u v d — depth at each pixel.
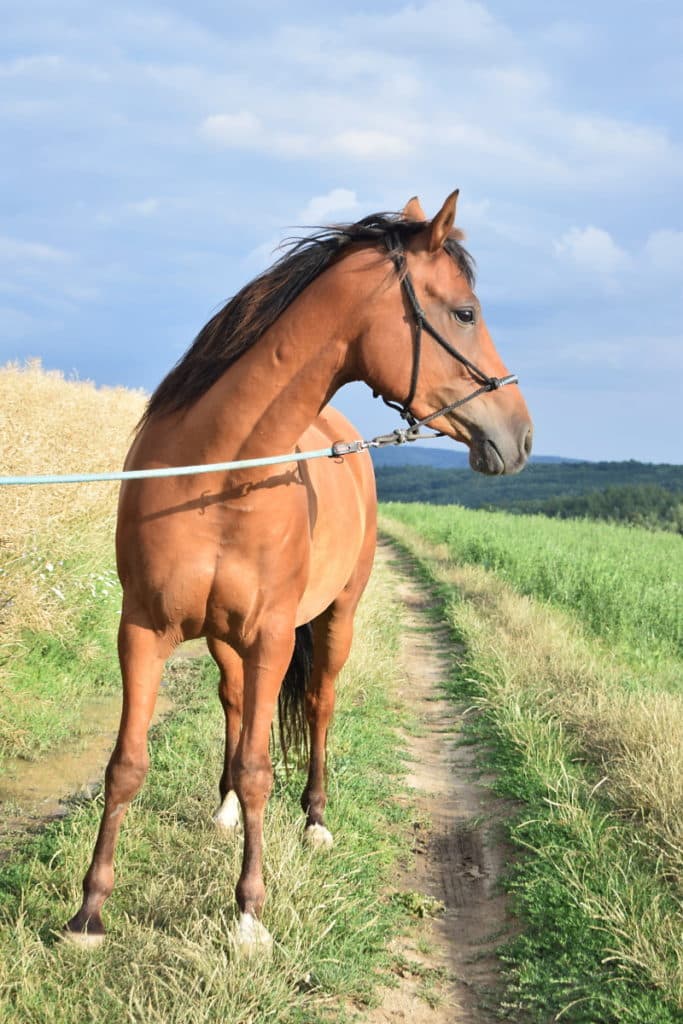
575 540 19.58
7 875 3.93
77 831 4.29
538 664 8.23
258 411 3.25
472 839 5.08
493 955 3.86
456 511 30.66
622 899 3.93
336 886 3.94
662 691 7.26
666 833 4.58
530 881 4.29
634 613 10.80
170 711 6.64
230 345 3.29
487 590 12.63
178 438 3.33
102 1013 3.01
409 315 3.24
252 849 3.51
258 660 3.44
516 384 3.45
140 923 3.54
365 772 5.75
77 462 7.75
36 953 3.22
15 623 6.00
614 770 5.55
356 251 3.29
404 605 12.50
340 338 3.25
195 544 3.28
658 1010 3.25
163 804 4.76
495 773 6.05
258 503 3.28
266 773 3.47
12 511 5.83
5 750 5.53
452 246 3.36
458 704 7.78
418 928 4.05
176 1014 2.96
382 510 30.86
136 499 3.36
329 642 4.91
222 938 3.35
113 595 8.19
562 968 3.63
